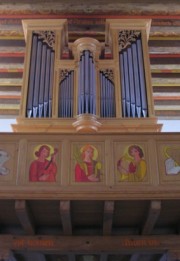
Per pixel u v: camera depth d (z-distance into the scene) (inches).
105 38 402.9
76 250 285.6
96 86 343.9
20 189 261.0
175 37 422.3
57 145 278.2
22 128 319.3
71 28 406.9
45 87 342.6
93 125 314.2
